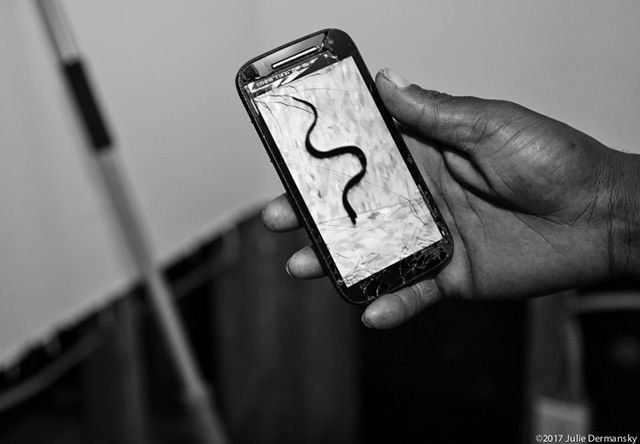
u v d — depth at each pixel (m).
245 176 0.79
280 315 0.81
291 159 0.49
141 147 0.66
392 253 0.50
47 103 0.59
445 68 0.70
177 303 0.74
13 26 0.56
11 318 0.59
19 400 0.62
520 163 0.48
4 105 0.56
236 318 0.80
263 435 0.84
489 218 0.52
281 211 0.52
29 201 0.59
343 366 0.83
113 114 0.63
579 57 0.66
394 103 0.49
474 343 0.79
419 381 0.82
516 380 0.79
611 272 0.51
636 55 0.65
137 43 0.65
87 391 0.70
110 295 0.67
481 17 0.68
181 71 0.69
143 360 0.75
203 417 0.66
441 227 0.50
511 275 0.52
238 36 0.75
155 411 0.79
